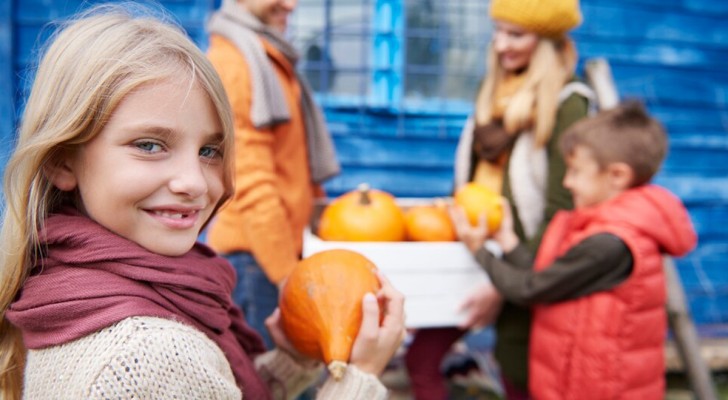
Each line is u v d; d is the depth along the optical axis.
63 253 0.83
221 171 0.92
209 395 0.79
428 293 1.95
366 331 1.01
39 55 1.00
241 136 1.76
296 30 3.06
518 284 1.85
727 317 3.46
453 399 2.63
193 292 0.87
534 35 2.10
